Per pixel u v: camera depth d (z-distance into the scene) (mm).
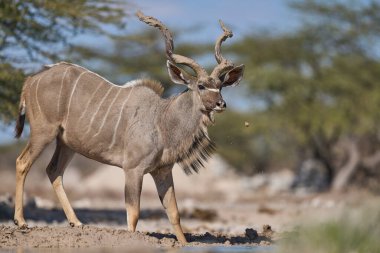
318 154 120375
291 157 146875
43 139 29578
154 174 29484
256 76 114875
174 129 29000
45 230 28297
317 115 110188
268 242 29453
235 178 129250
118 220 48469
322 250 21812
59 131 29812
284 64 121875
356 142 115375
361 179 119250
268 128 117875
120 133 29016
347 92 112000
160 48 119438
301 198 100938
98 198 101062
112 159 29375
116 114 29078
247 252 25828
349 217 22516
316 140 118750
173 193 29438
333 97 115688
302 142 113938
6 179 114812
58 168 30609
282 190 121438
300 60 118625
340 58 115125
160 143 28859
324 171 127562
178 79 29312
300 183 123812
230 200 101312
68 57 49906
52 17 48156
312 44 118625
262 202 95562
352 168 115000
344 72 114750
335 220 22328
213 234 32875
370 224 22188
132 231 28438
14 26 47750
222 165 129750
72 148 30000
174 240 28359
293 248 22469
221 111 28500
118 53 111938
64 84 29562
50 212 49344
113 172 111812
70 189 108000
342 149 119812
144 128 28719
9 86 46812
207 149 29625
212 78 28703
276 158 149875
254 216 57969
